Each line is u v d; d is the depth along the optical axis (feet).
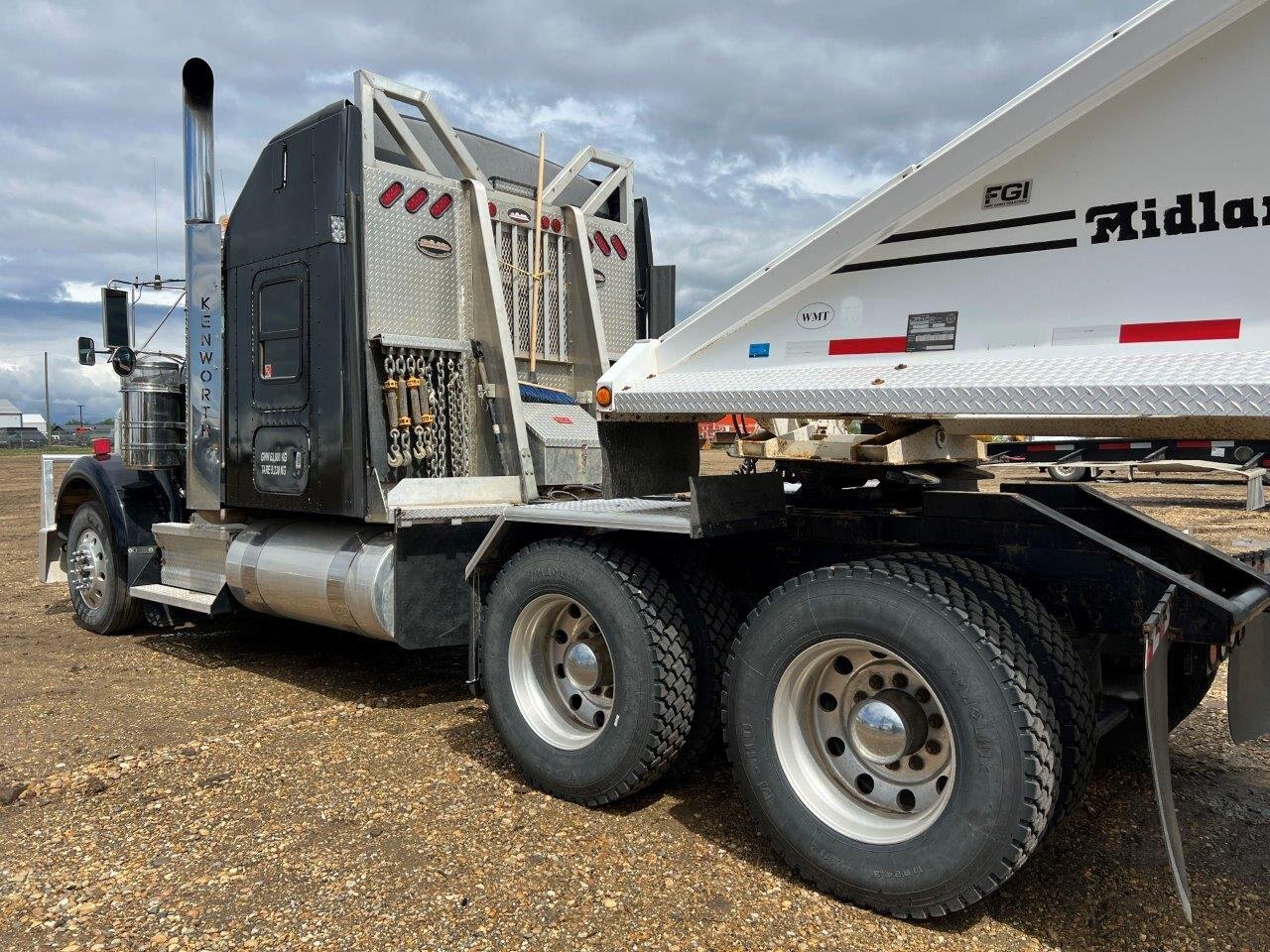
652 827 11.95
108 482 22.75
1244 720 12.08
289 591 17.87
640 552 12.42
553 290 19.83
